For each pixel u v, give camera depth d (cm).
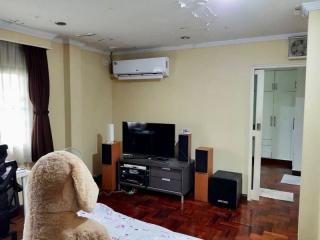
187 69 413
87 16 271
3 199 211
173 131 391
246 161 379
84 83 425
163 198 383
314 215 237
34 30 320
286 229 292
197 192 374
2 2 231
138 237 182
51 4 236
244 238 272
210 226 298
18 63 319
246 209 344
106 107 477
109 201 371
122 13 260
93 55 441
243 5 238
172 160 399
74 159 112
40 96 337
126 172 405
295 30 323
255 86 373
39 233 103
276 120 583
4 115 307
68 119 387
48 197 103
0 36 286
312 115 234
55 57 370
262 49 358
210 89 398
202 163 368
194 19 279
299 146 494
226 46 381
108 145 407
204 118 405
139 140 417
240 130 380
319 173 234
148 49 441
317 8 228
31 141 335
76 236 106
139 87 459
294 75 560
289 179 475
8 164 225
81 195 105
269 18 275
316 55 230
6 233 217
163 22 291
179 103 424
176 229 290
